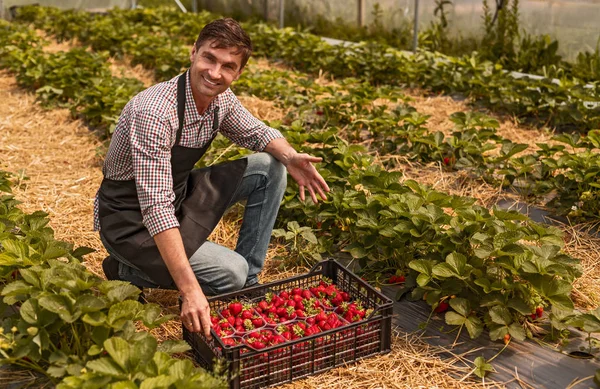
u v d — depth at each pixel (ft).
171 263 10.57
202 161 18.39
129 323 10.14
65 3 50.03
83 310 9.75
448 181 19.45
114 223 11.68
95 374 8.96
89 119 25.36
